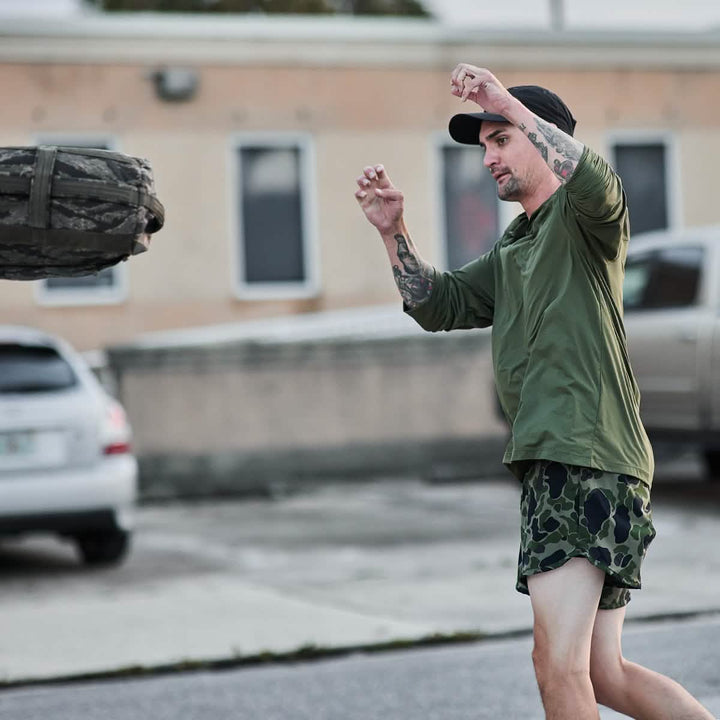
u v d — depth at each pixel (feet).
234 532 102.01
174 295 151.02
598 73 162.50
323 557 87.30
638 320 103.45
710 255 99.19
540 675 30.42
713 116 165.68
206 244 152.15
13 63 147.23
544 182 32.04
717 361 96.53
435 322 34.58
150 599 73.26
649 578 73.92
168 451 126.00
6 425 81.35
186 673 56.39
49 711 50.42
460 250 159.94
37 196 31.27
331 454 130.93
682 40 163.84
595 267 31.24
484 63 159.12
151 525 108.68
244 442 128.16
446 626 62.95
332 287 155.94
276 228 155.33
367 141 156.87
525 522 31.30
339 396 131.34
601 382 30.91
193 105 151.64
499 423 135.23
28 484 81.15
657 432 102.37
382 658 57.67
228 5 258.78
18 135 147.33
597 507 30.42
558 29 160.35
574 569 30.35
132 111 149.89
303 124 155.12
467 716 47.52
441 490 126.62
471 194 160.25
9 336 86.02
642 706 31.48
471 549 88.38
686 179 165.17
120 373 125.18
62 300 147.95
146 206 32.37
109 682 55.16
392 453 132.67
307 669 56.08
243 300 153.17
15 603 73.46
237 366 127.95
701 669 52.90
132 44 149.48
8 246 32.04
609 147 163.22
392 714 48.14
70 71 148.46
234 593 74.38
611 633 31.58
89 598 74.33
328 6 270.05
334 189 156.15
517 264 32.09
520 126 30.25
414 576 77.97
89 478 82.43
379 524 103.40
